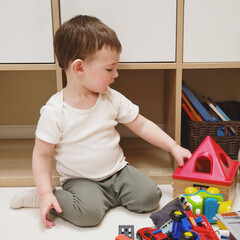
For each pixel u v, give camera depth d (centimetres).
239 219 70
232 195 104
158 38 113
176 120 119
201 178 98
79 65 97
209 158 100
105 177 104
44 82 161
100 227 94
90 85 99
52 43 112
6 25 110
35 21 110
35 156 100
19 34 111
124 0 110
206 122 125
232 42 114
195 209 91
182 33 113
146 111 165
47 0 109
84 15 103
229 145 128
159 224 88
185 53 114
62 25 100
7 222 97
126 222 96
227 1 111
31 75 159
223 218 70
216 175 98
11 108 163
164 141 112
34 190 107
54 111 98
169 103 138
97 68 96
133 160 136
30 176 121
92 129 101
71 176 104
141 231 85
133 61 115
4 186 121
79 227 94
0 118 164
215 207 91
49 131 98
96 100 103
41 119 99
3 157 140
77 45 95
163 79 162
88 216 92
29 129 165
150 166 129
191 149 129
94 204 93
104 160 103
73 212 93
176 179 101
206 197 92
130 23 112
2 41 111
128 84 162
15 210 104
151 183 102
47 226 94
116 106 107
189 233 71
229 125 125
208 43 114
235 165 108
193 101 130
